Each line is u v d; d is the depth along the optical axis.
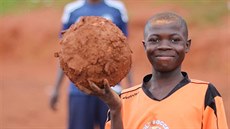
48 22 20.28
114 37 2.99
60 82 6.63
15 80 15.19
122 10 6.61
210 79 14.58
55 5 21.62
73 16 6.55
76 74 2.95
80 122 6.38
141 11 19.48
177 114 3.29
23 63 18.84
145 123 3.35
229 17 18.39
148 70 16.28
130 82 6.52
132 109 3.45
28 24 20.42
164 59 3.26
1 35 20.25
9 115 11.17
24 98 12.73
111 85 3.01
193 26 18.22
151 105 3.37
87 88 2.99
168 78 3.37
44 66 18.20
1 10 21.88
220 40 16.98
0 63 18.88
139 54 17.66
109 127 3.45
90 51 2.94
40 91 13.59
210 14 18.61
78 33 2.98
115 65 2.97
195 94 3.33
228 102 11.34
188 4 19.55
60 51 3.03
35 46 19.69
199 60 16.62
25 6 22.02
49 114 11.26
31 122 10.72
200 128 3.27
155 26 3.28
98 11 6.53
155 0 20.27
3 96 12.95
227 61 16.20
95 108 6.35
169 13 3.34
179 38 3.27
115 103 3.04
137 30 18.62
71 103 6.39
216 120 3.26
